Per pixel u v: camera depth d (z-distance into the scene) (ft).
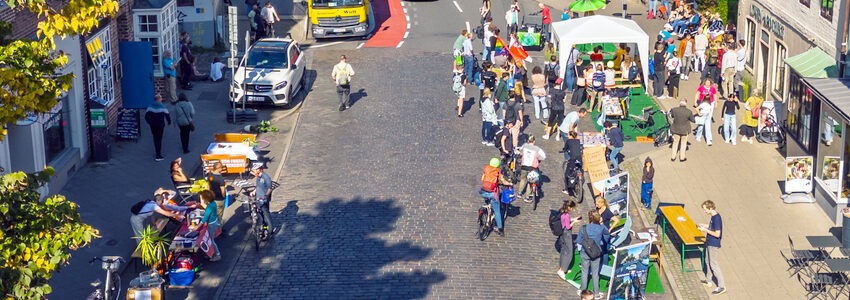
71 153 98.99
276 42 130.82
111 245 83.20
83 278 76.38
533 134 114.93
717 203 93.81
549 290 76.84
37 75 53.67
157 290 70.13
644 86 132.98
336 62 147.43
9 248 51.06
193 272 77.36
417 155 107.04
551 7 182.60
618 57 136.46
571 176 94.12
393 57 150.00
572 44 130.00
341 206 92.89
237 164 99.19
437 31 166.81
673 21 162.20
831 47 99.25
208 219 79.51
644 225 89.30
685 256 82.64
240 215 90.94
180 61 133.08
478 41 159.63
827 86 90.79
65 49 96.63
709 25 153.99
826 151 91.91
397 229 87.56
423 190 96.68
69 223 54.03
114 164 103.14
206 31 152.46
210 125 118.01
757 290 77.00
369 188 97.40
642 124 114.83
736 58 126.41
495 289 76.59
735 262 81.61
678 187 98.02
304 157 107.24
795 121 104.12
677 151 105.19
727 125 109.60
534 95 119.85
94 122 102.58
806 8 106.32
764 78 123.34
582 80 123.95
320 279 78.28
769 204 93.35
